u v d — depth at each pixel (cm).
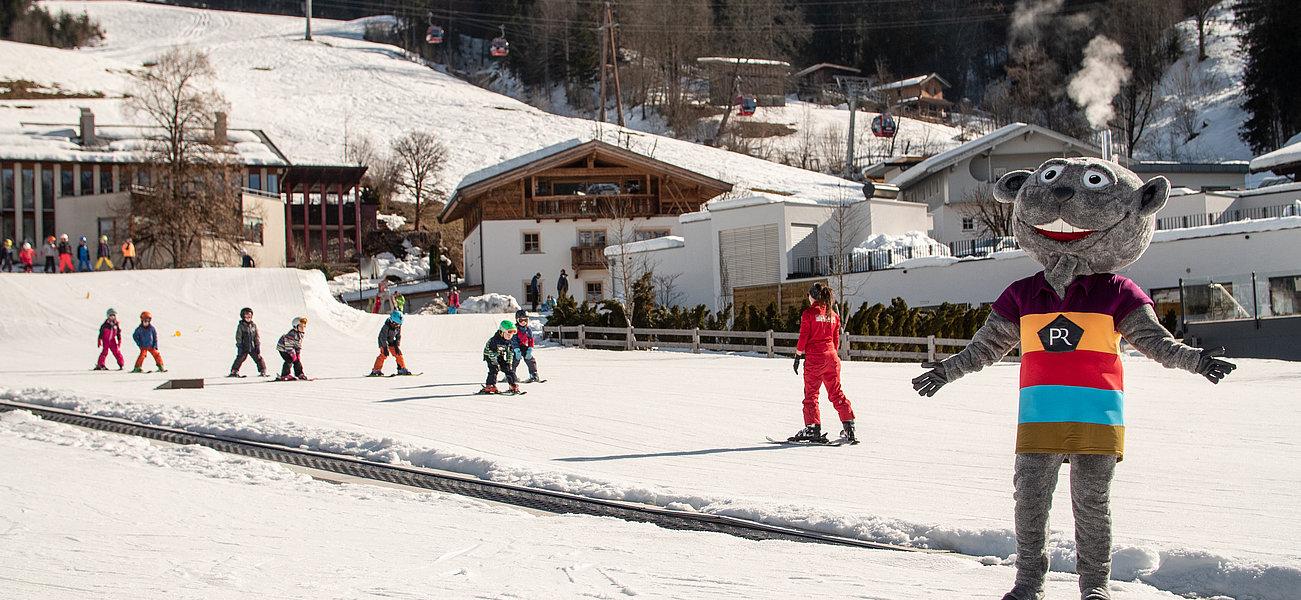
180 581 699
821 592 667
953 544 813
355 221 7900
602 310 4016
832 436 1520
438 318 4484
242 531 890
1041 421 581
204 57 6712
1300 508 942
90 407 1831
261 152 7419
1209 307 3275
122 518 941
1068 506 940
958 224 6084
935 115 14088
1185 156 9756
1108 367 579
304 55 14125
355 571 734
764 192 9044
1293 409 1756
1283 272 3241
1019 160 6109
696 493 1032
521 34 16012
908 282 4147
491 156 10500
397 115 11669
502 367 2134
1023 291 605
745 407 1892
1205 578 682
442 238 8419
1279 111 9206
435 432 1586
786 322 3475
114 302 4144
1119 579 709
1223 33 11831
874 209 4791
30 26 15738
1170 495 1021
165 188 6059
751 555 790
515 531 893
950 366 620
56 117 8450
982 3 15238
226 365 3003
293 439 1466
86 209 6494
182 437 1538
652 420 1719
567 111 14875
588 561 768
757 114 13788
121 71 11619
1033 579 590
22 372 2758
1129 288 582
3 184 6962
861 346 3164
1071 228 586
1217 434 1482
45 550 803
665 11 14975
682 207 6575
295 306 4309
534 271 6544
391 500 1054
